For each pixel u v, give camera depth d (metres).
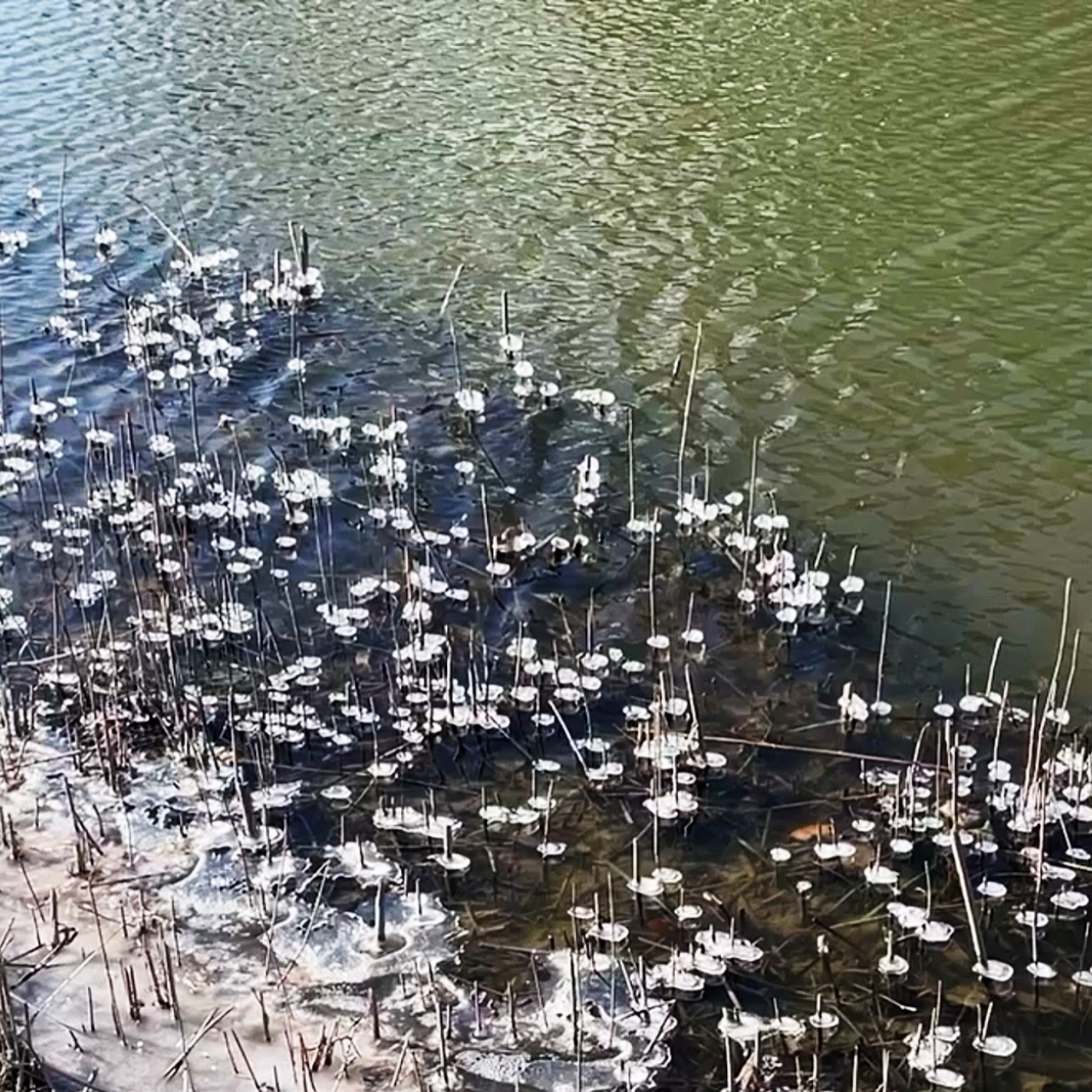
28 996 6.67
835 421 11.95
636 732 8.57
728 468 11.38
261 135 18.16
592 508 10.91
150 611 9.62
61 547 10.41
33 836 7.71
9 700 8.62
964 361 12.77
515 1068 6.36
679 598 9.91
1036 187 15.97
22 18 22.84
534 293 14.16
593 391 12.39
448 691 8.75
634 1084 6.29
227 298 14.23
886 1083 6.10
